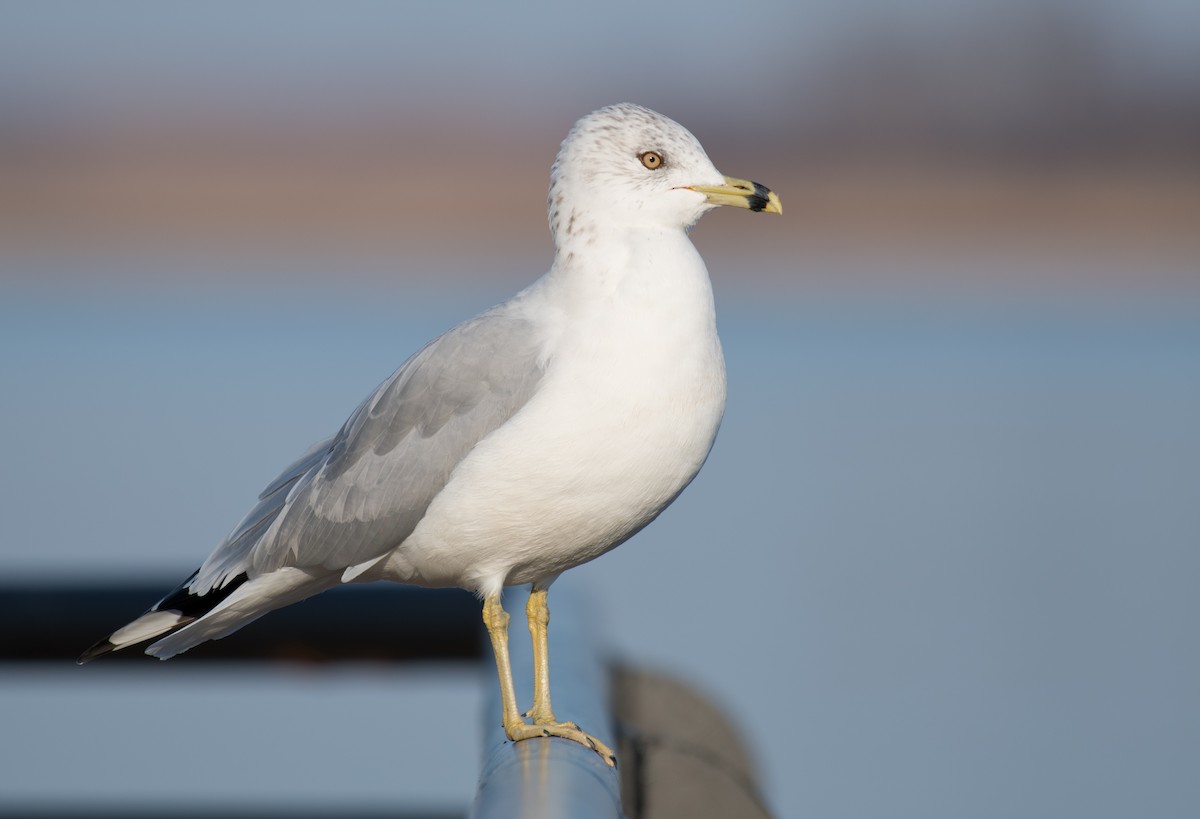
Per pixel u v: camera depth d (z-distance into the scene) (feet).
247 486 59.16
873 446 71.26
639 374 20.10
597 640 22.62
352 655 25.31
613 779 15.71
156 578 25.04
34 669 24.73
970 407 81.30
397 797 32.65
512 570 21.15
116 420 72.59
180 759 35.65
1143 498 61.26
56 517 54.60
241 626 23.59
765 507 59.57
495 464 20.24
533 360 20.71
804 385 88.22
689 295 20.58
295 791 33.42
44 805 31.99
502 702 19.90
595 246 21.06
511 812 13.15
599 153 21.42
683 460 20.56
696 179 21.43
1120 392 85.87
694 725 22.44
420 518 21.20
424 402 21.24
